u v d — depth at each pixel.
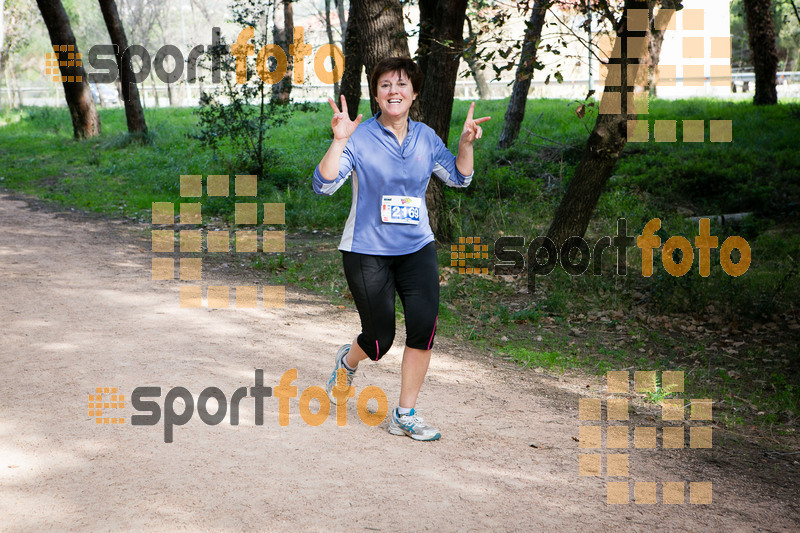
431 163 3.81
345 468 3.53
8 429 3.82
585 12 8.75
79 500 3.09
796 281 8.69
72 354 5.19
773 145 16.56
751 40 23.17
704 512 3.39
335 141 3.49
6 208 12.91
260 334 6.04
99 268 8.48
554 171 14.95
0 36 31.03
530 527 3.07
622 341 6.99
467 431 4.19
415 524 3.03
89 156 18.66
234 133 15.66
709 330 7.49
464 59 9.57
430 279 3.86
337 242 11.20
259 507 3.09
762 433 4.81
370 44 9.83
